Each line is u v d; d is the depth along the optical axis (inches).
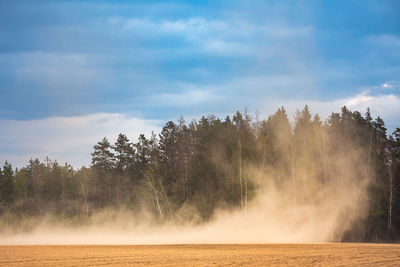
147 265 769.6
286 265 778.8
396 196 2399.1
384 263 826.2
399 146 2517.2
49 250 1085.1
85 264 783.1
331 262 830.5
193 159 2859.3
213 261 833.5
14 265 765.3
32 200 3405.5
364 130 2790.4
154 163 2834.6
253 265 775.7
